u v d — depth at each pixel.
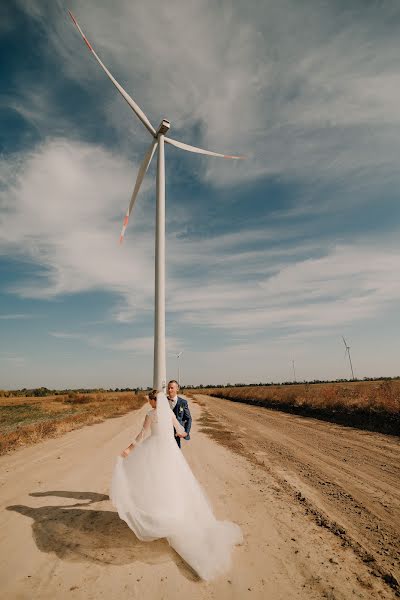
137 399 42.00
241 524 4.03
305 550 3.37
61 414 24.34
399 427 11.39
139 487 3.55
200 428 13.61
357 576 2.89
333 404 17.88
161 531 3.33
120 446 9.62
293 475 6.38
